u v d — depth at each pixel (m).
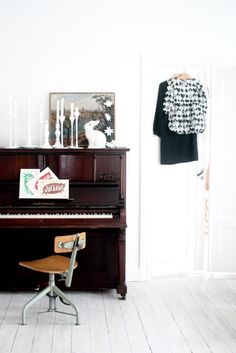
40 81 4.04
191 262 4.46
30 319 3.20
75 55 4.03
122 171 3.68
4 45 3.99
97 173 3.68
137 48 4.05
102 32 4.03
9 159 3.66
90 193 3.64
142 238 4.16
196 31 4.07
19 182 3.64
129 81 4.07
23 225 3.39
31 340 2.86
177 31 4.07
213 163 4.34
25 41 4.00
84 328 3.06
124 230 3.59
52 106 4.04
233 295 3.80
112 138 4.06
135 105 4.08
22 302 3.54
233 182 4.36
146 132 4.09
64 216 3.48
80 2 4.00
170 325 3.13
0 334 2.94
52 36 4.01
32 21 3.99
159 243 4.39
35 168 3.66
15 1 3.96
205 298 3.72
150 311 3.40
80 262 3.70
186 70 4.38
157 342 2.85
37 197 3.62
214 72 4.29
